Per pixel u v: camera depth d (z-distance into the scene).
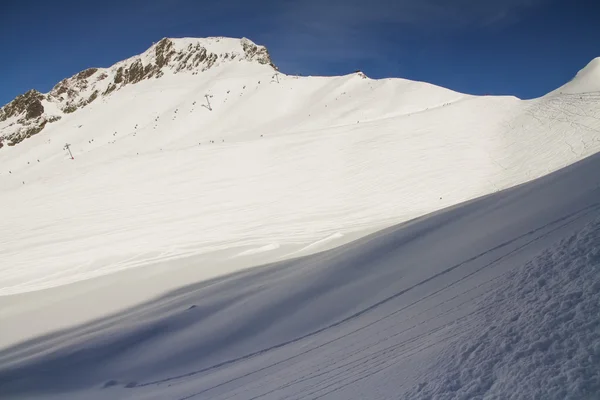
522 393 2.38
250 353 7.34
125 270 19.20
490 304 3.87
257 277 13.05
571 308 2.92
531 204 7.32
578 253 3.70
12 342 12.44
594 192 5.56
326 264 11.00
